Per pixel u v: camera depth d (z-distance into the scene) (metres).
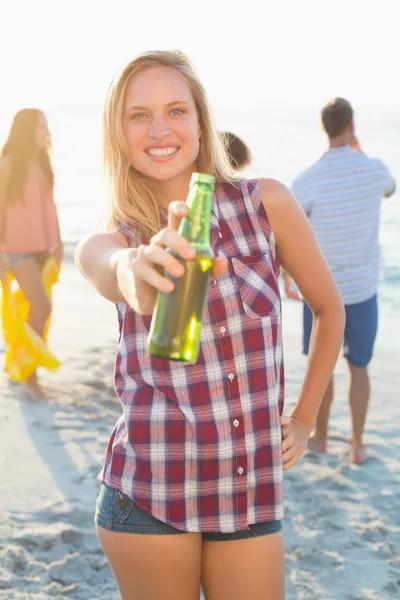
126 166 2.25
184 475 2.14
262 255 2.19
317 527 4.21
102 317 9.61
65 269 13.64
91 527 4.16
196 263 1.57
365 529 4.19
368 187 4.99
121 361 2.20
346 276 4.97
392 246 15.23
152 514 2.14
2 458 5.10
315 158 35.94
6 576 3.70
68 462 5.03
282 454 2.26
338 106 5.05
